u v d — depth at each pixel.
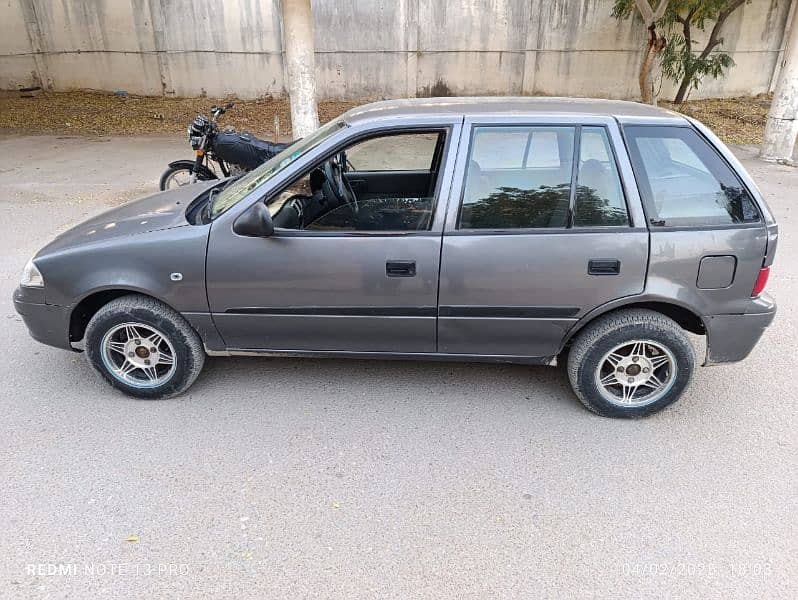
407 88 14.25
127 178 8.61
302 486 2.88
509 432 3.31
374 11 13.54
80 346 3.96
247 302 3.28
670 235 3.06
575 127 3.11
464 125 3.13
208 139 6.68
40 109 13.30
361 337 3.37
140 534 2.59
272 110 13.53
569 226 3.11
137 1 13.77
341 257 3.14
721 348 3.29
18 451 3.09
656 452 3.16
